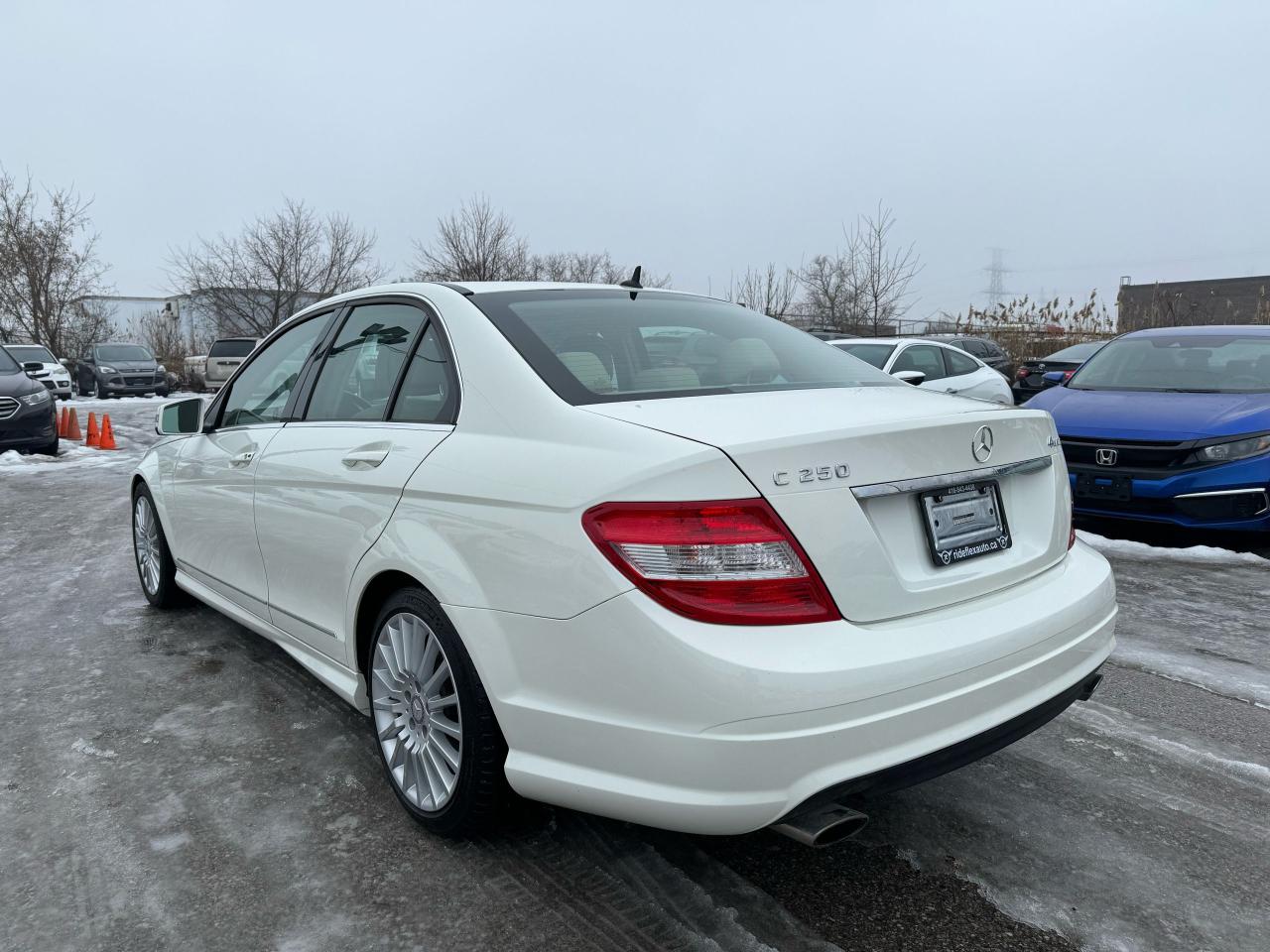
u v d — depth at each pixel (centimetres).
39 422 1188
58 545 644
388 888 234
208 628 446
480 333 260
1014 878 240
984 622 215
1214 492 566
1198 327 763
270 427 342
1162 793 285
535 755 216
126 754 310
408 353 285
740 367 272
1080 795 284
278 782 290
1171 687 371
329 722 336
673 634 188
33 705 351
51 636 436
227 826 264
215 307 3353
